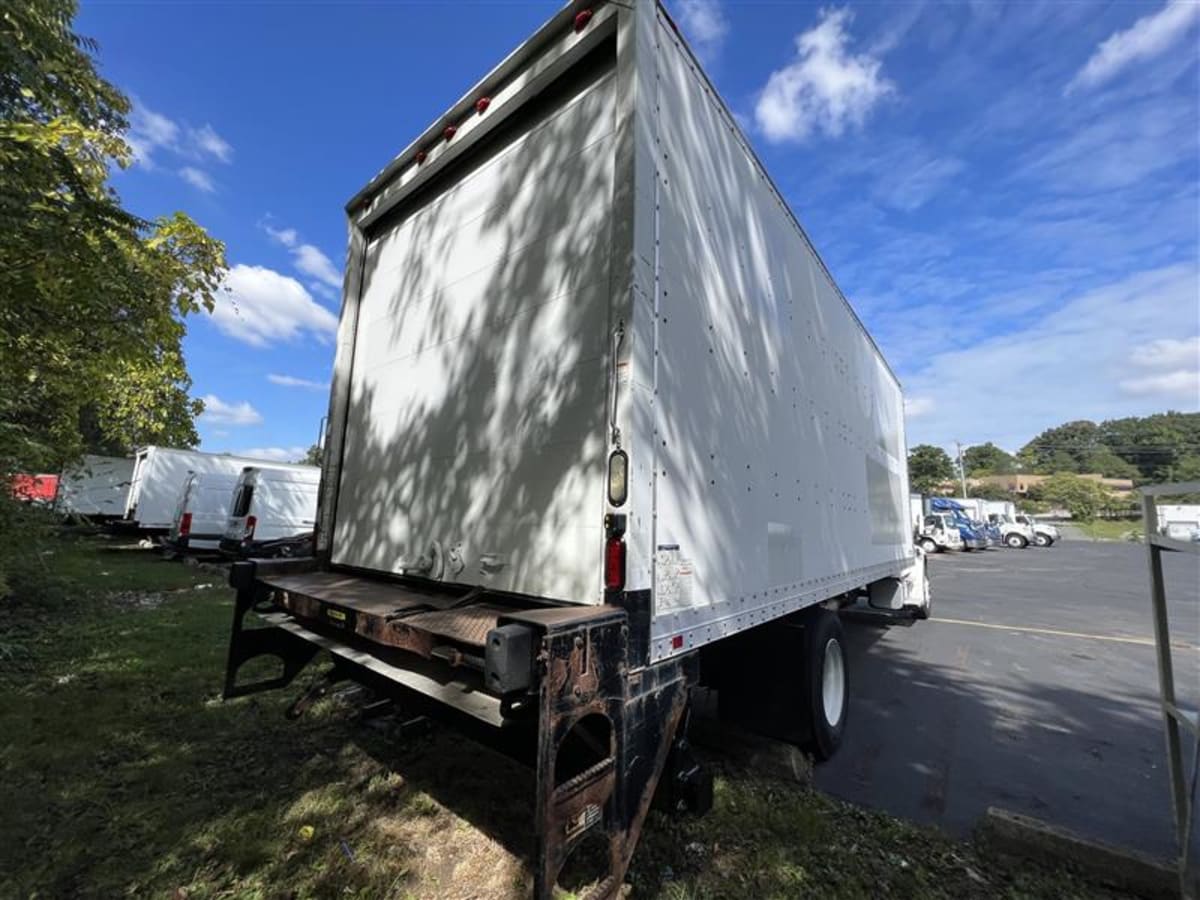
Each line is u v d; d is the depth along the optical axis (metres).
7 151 3.20
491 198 2.93
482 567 2.61
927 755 4.10
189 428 16.55
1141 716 4.95
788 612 3.40
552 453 2.38
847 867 2.63
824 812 3.09
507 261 2.77
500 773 3.27
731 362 2.88
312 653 3.64
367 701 3.90
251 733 3.75
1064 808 3.37
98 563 12.25
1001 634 8.35
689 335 2.49
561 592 2.23
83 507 17.23
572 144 2.53
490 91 2.90
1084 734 4.52
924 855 2.77
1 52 3.56
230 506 14.63
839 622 4.37
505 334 2.71
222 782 3.15
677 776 2.21
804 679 3.66
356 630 2.47
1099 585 14.92
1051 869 2.67
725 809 3.02
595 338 2.27
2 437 5.48
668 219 2.39
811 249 4.36
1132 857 2.55
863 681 5.98
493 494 2.63
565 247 2.48
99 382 5.41
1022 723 4.76
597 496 2.16
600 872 2.42
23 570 6.67
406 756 3.46
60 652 5.39
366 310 3.83
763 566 3.10
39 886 2.30
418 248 3.42
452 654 2.00
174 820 2.78
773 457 3.34
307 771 3.28
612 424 2.07
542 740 1.58
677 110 2.54
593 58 2.51
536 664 1.65
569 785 1.66
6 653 5.06
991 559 24.77
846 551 4.79
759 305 3.30
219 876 2.41
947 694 5.55
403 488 3.21
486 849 2.61
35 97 4.00
